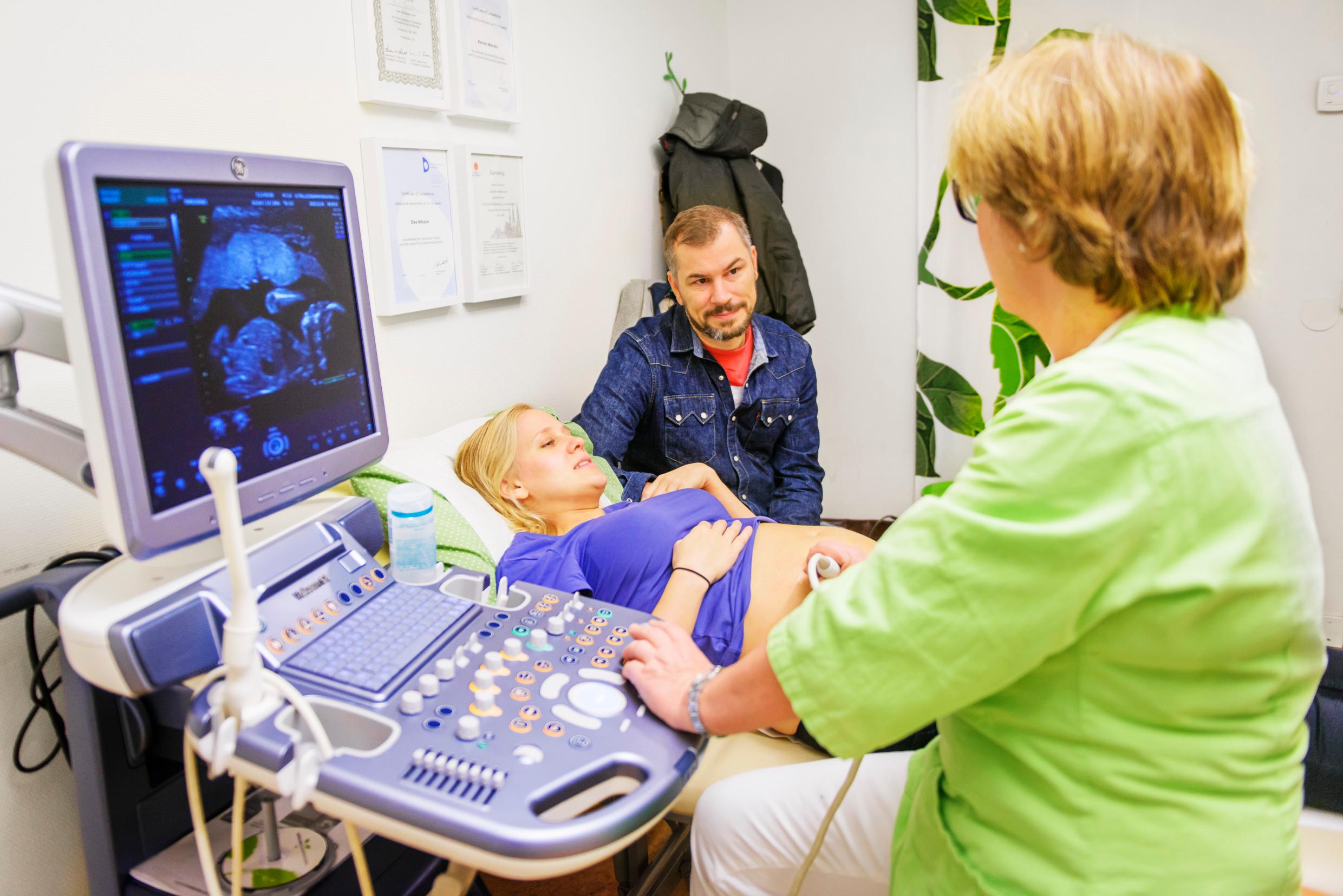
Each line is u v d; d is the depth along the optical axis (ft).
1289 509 2.34
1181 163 2.27
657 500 5.46
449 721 3.00
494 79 6.72
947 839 2.78
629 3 8.65
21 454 3.25
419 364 6.40
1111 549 2.22
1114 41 2.43
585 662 3.43
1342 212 8.71
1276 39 8.67
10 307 3.11
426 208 6.22
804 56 10.68
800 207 11.03
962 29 9.79
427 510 4.09
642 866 5.16
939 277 10.41
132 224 2.88
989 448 2.44
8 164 3.91
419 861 3.83
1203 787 2.40
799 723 4.56
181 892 3.42
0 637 4.04
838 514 11.59
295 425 3.66
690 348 7.24
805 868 3.38
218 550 3.46
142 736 3.37
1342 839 4.09
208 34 4.75
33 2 3.96
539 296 7.65
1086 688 2.42
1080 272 2.44
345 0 5.57
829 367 11.27
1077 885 2.46
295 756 2.69
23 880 4.18
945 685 2.42
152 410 2.96
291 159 3.60
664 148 9.26
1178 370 2.28
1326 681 4.38
